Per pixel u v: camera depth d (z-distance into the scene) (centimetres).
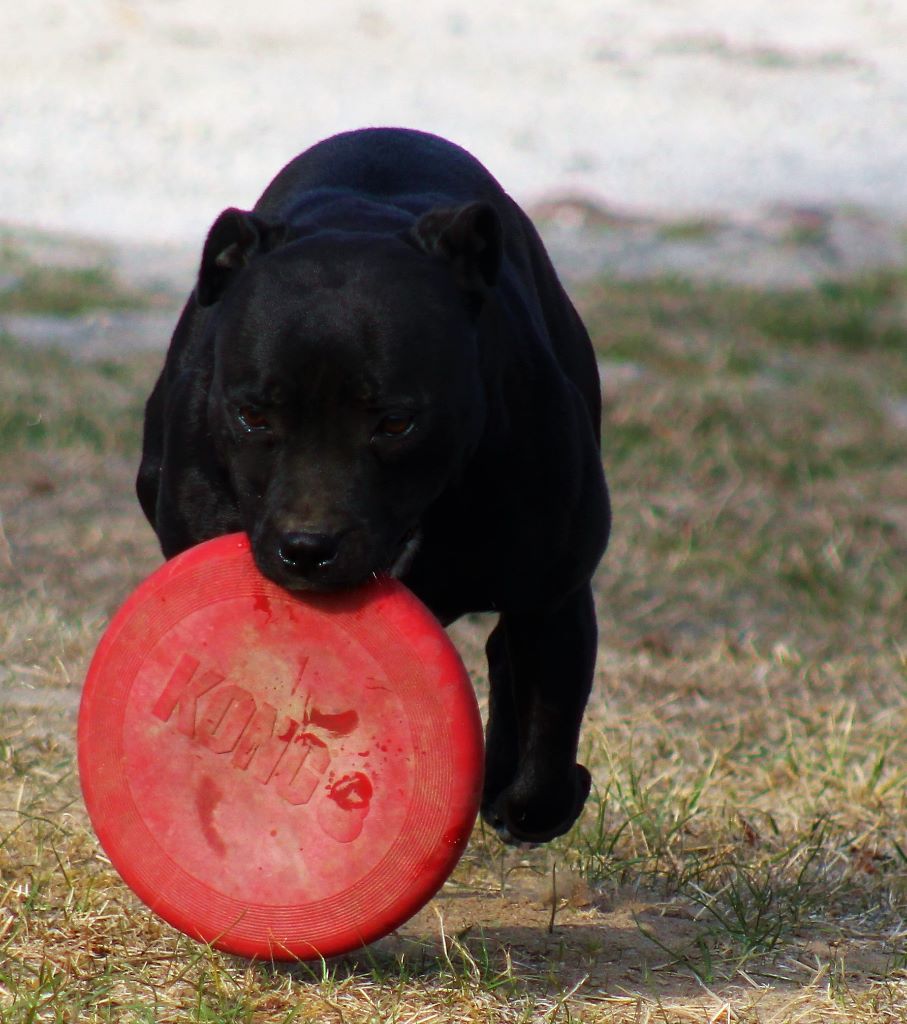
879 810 1124
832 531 1991
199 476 789
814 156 5378
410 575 809
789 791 1164
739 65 6550
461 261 754
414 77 6006
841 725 1315
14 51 5784
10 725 1136
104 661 771
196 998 752
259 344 710
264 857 760
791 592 1798
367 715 760
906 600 1788
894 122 5816
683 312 3133
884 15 7488
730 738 1293
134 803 766
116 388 2355
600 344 2777
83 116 5069
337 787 761
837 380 2709
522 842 986
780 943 890
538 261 938
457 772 754
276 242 771
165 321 2861
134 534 1791
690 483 2147
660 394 2433
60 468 1991
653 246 3900
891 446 2367
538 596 827
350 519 700
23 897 846
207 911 757
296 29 6656
